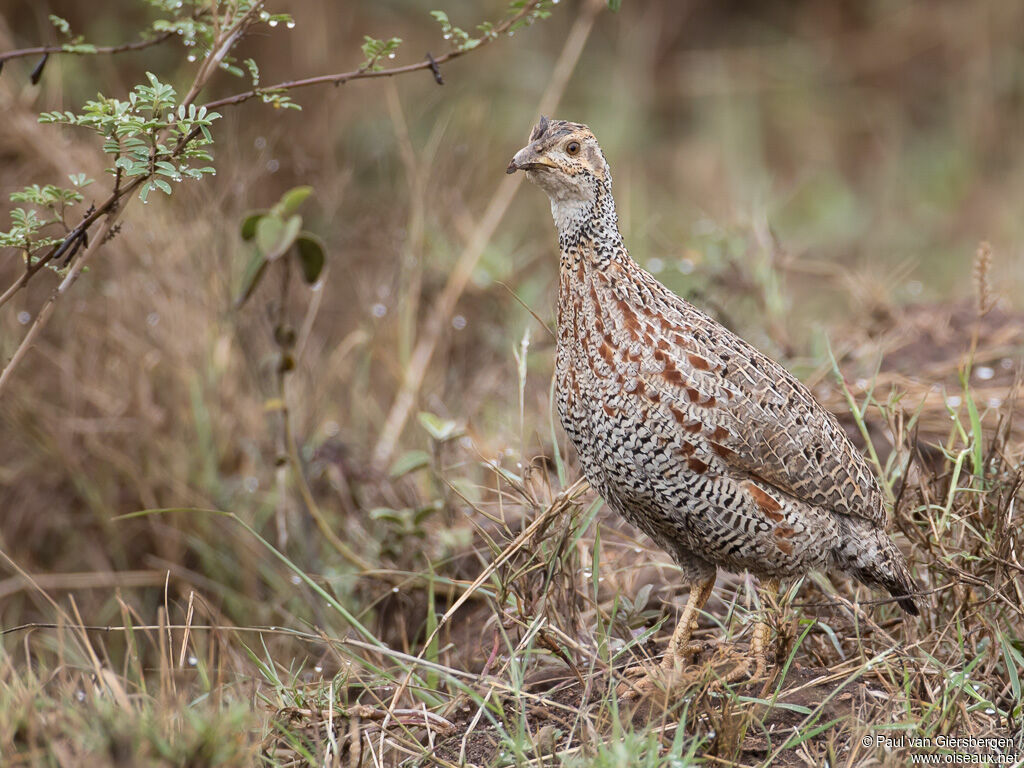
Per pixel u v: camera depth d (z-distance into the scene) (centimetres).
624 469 696
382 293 1186
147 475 1052
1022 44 2009
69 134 1173
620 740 600
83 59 1358
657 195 1756
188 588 973
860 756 627
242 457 1079
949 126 1984
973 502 786
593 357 694
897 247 1677
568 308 708
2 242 691
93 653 666
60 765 564
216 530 1022
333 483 1002
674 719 657
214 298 1101
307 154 1310
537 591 776
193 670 789
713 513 689
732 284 1165
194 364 1080
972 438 838
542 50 1873
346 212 1285
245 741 596
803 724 645
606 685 696
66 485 1054
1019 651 721
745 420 679
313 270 915
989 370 1026
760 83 2038
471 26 1758
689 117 2005
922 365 1058
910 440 888
